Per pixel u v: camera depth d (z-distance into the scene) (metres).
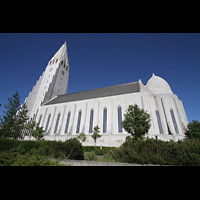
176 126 31.02
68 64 71.38
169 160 8.78
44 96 52.19
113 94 40.12
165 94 35.91
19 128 30.28
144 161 9.01
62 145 11.99
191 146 9.51
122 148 11.98
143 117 19.31
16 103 30.25
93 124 35.97
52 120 43.31
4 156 6.93
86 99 41.94
